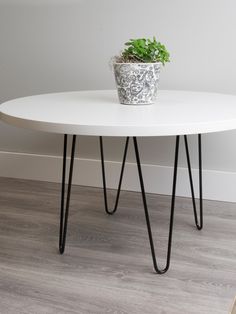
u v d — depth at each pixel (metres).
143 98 1.62
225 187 2.25
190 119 1.33
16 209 2.18
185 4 2.16
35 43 2.49
